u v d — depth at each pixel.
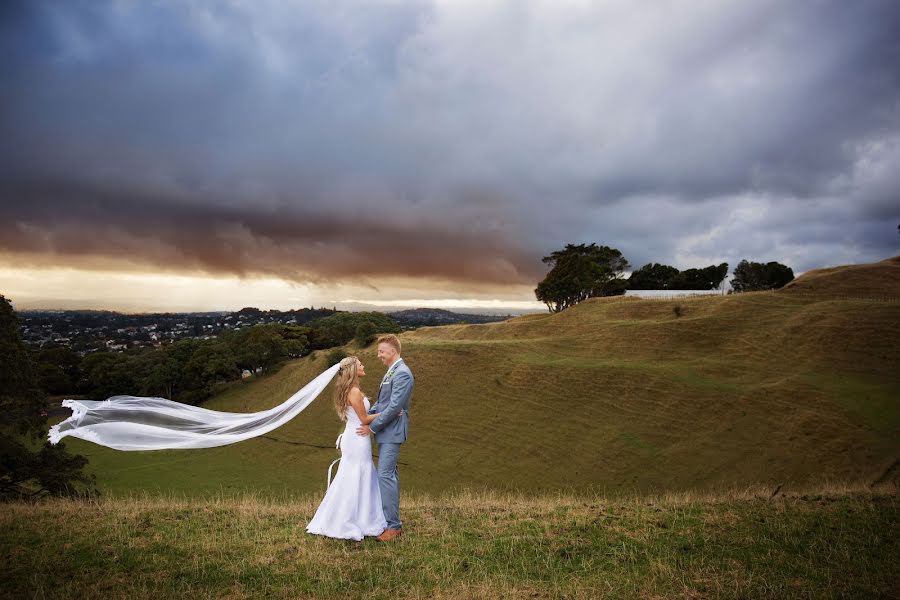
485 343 65.31
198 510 9.16
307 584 5.45
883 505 8.75
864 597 5.04
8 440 17.36
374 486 7.11
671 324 62.28
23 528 7.54
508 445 45.62
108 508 9.27
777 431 39.19
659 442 41.91
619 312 75.56
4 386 17.02
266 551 6.45
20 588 5.29
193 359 80.75
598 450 42.47
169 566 5.95
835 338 50.94
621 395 49.06
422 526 7.72
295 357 111.69
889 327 50.12
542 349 63.56
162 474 44.19
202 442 7.64
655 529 7.50
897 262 79.75
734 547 6.65
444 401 54.66
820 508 8.72
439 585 5.38
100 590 5.27
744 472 35.97
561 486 39.00
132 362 82.50
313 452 49.09
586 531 7.44
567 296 102.88
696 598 5.09
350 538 6.80
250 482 42.84
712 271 143.25
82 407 8.63
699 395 46.06
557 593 5.22
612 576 5.67
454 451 46.16
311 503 10.24
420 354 63.31
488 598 5.08
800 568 5.85
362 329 80.06
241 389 82.75
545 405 50.34
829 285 69.75
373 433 7.19
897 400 39.94
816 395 41.97
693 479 36.81
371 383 61.19
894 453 33.34
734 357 54.19
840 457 34.53
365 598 5.09
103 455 48.44
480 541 6.89
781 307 63.03
